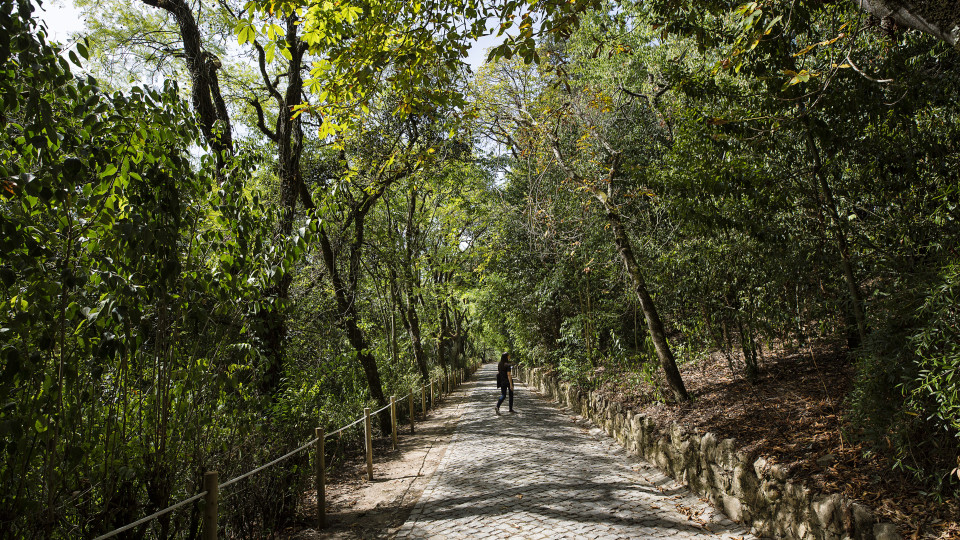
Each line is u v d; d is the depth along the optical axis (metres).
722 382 8.04
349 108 6.59
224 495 4.92
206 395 4.64
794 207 5.77
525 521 5.48
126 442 4.02
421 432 12.78
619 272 11.05
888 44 5.14
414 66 5.47
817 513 3.92
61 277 3.17
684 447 6.32
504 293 18.91
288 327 9.09
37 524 3.30
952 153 4.86
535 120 9.61
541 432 11.20
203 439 4.67
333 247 11.88
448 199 21.66
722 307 7.50
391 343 19.16
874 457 4.11
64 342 3.37
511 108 9.84
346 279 12.90
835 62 5.21
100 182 3.46
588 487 6.65
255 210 5.16
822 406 5.50
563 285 14.16
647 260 9.55
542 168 10.68
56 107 3.42
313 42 5.66
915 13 2.65
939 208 4.35
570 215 11.41
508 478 7.38
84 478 3.84
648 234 9.38
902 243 4.97
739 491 5.07
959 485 3.38
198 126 4.51
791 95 5.33
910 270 4.57
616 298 12.23
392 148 11.76
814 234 5.73
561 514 5.63
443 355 29.36
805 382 6.45
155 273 3.87
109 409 3.92
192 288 4.30
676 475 6.60
